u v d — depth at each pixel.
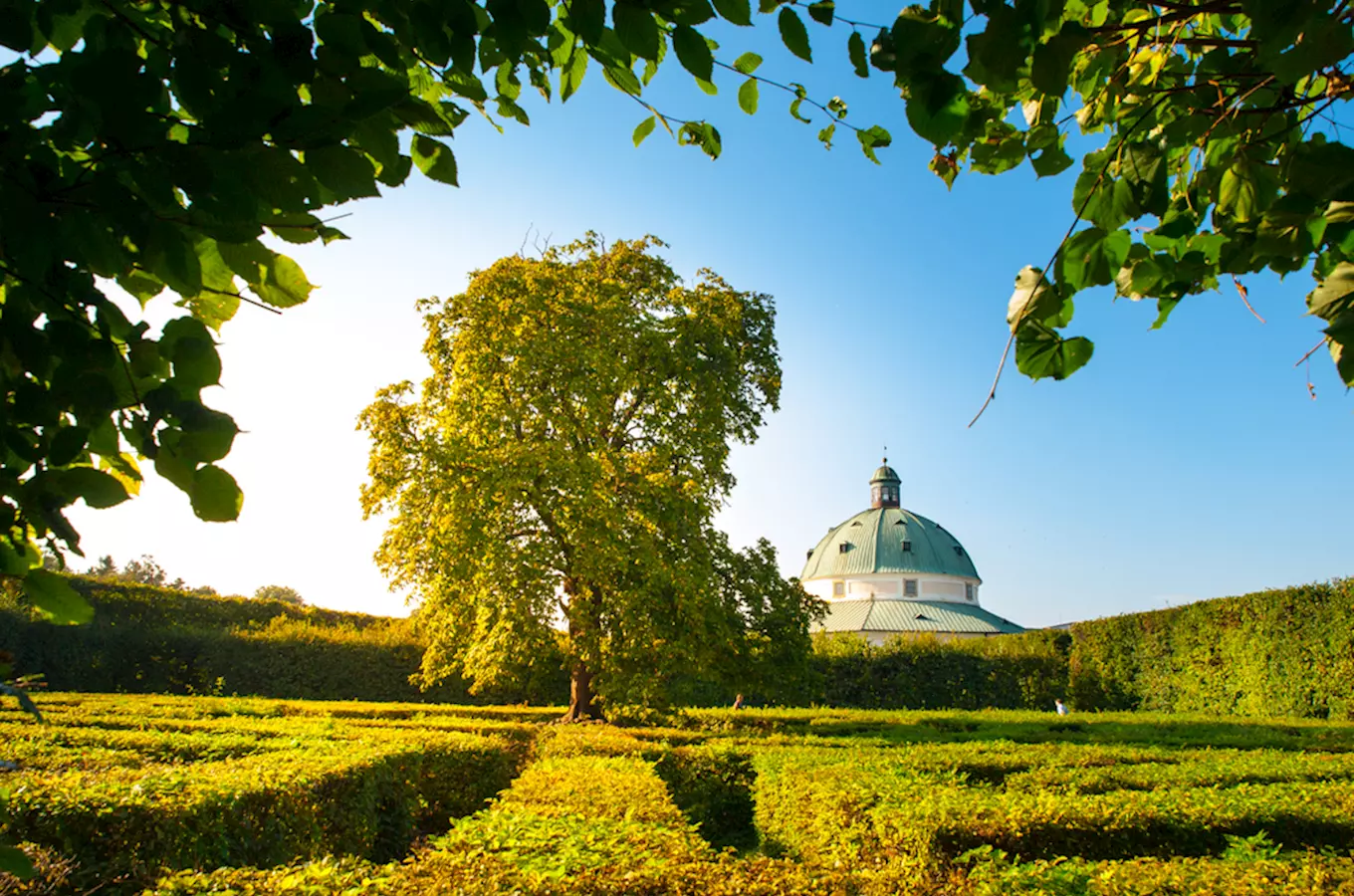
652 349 16.06
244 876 3.84
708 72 1.60
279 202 1.33
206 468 1.35
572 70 1.88
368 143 1.40
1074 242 2.03
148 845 4.95
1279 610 19.64
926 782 6.73
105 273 1.40
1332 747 12.63
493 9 1.50
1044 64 1.62
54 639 19.48
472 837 4.60
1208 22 2.40
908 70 1.67
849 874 4.42
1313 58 1.52
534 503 14.56
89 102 1.19
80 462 1.55
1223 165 2.18
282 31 1.30
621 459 15.50
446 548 14.07
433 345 16.67
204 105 1.30
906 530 54.12
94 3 1.34
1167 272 2.17
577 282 16.17
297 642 22.94
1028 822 5.33
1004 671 28.61
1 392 1.39
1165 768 8.23
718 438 16.48
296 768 6.64
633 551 14.18
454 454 14.16
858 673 28.52
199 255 1.53
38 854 4.38
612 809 5.62
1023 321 2.01
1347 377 1.88
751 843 9.84
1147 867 4.26
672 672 14.48
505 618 13.93
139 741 8.41
